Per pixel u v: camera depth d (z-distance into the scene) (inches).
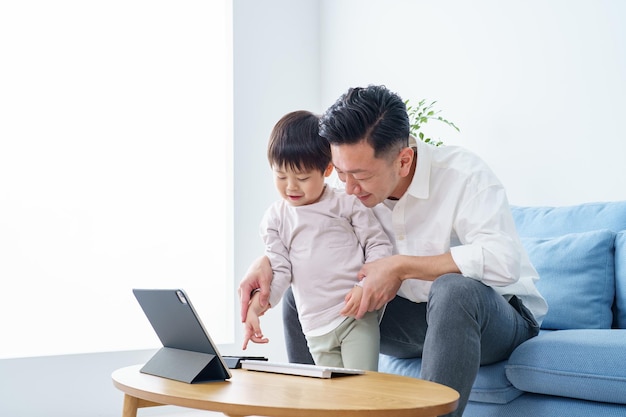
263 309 74.0
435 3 129.6
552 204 109.0
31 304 132.1
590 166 104.0
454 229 73.5
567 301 85.3
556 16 109.2
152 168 145.1
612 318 85.0
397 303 77.2
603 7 102.9
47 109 135.6
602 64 102.9
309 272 75.6
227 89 145.9
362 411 43.5
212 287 148.8
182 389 51.9
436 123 129.0
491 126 118.6
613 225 88.9
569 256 86.7
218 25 149.3
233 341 140.8
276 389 51.1
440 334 59.2
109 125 141.3
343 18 150.6
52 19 137.0
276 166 76.0
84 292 136.9
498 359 71.4
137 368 64.5
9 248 130.9
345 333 73.5
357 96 65.7
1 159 131.2
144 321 141.9
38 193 133.8
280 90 150.0
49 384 116.2
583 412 64.8
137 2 145.2
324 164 75.4
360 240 77.3
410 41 134.7
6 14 133.1
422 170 72.9
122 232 141.3
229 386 53.0
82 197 137.9
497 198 70.4
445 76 127.3
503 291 72.5
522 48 114.1
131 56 144.3
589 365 63.7
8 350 129.8
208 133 149.6
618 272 83.6
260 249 144.7
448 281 61.3
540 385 66.7
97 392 120.1
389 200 78.0
